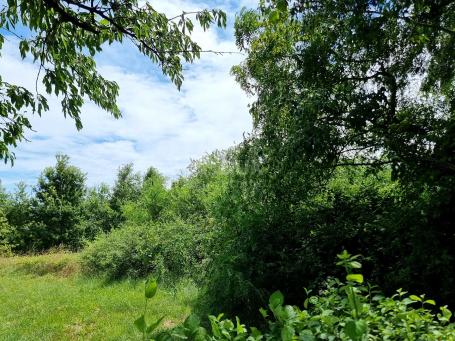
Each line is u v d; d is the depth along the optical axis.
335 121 5.86
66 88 5.75
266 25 6.62
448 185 4.76
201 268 8.84
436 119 5.46
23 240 28.17
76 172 31.59
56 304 9.51
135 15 5.06
